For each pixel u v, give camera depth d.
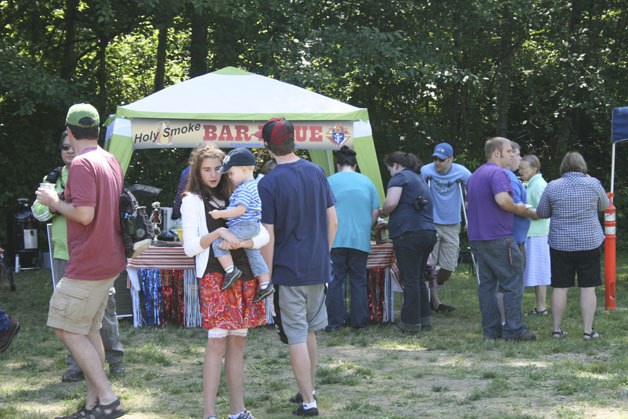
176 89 9.04
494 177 7.39
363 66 14.44
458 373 6.28
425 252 8.04
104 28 15.16
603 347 7.21
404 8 16.06
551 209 7.63
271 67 14.48
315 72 14.17
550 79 17.84
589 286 7.59
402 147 17.58
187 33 17.06
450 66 15.50
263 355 7.01
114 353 6.14
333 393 5.67
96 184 4.53
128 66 18.14
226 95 8.95
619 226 17.78
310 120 8.79
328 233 5.13
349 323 8.44
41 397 5.61
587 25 18.02
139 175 15.46
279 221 4.92
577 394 5.55
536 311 9.11
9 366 6.57
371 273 8.66
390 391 5.72
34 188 14.97
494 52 18.05
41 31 16.23
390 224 8.00
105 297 4.77
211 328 4.66
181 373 6.36
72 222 4.59
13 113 14.30
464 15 16.33
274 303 5.00
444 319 8.98
